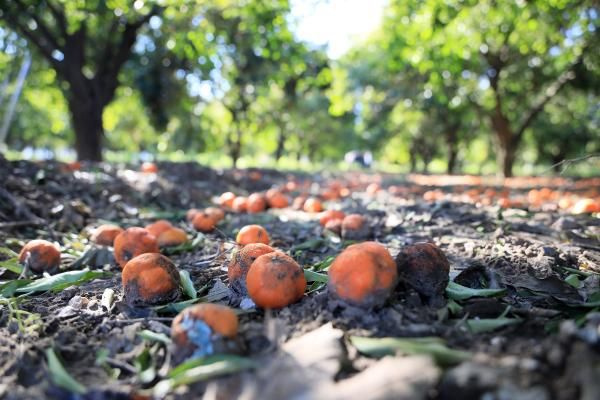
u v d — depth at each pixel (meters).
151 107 2.95
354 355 0.34
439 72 2.62
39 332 0.42
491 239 0.76
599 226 0.85
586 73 3.15
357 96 4.39
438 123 4.73
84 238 0.85
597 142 5.38
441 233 0.85
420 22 2.10
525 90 3.41
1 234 0.81
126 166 1.80
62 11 2.25
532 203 1.27
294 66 2.62
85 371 0.36
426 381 0.27
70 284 0.56
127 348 0.40
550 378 0.28
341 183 2.16
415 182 2.40
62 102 3.47
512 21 2.18
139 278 0.46
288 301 0.43
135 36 2.41
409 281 0.44
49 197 1.06
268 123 4.62
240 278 0.48
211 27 2.12
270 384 0.30
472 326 0.38
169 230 0.77
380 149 6.95
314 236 0.85
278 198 1.21
